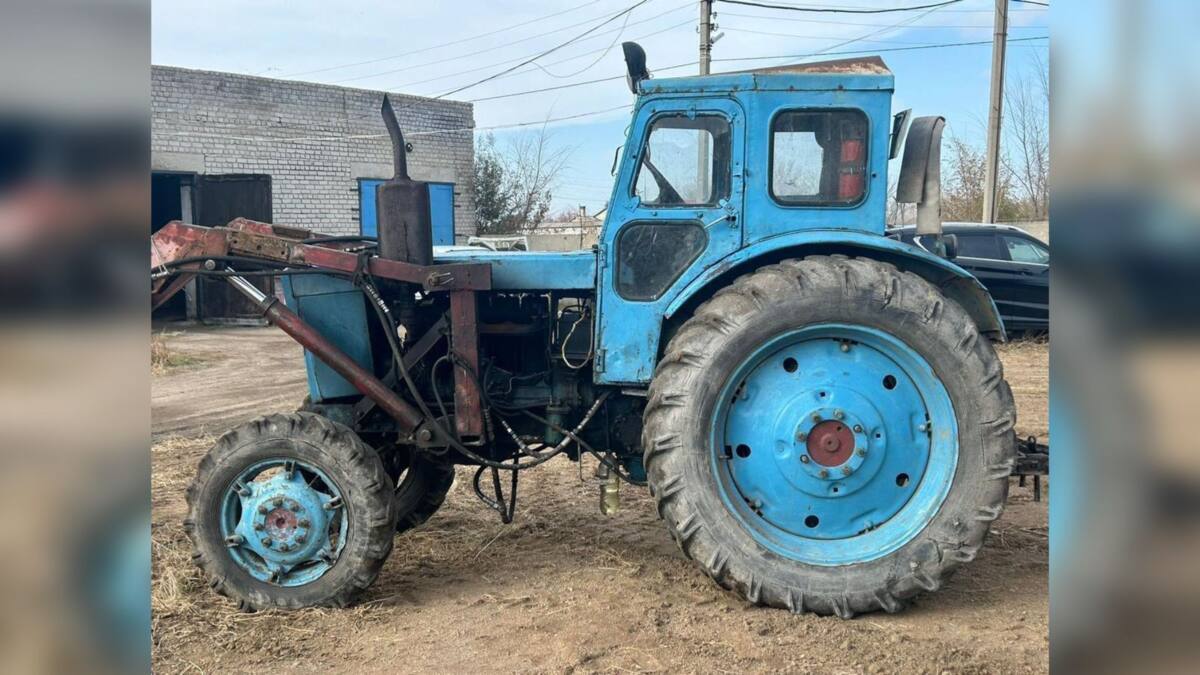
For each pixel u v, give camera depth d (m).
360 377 3.81
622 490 5.54
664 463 3.45
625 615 3.49
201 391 9.43
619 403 4.06
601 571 4.03
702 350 3.42
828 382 3.48
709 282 3.53
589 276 3.89
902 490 3.52
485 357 4.11
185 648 3.23
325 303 3.97
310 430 3.55
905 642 3.23
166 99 15.63
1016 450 3.62
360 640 3.30
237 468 3.56
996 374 3.40
